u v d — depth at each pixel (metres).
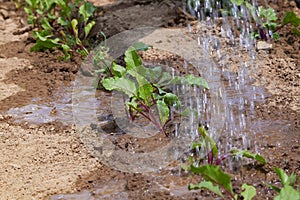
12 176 5.01
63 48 6.85
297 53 6.76
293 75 6.34
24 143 5.52
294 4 7.80
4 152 5.38
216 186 4.27
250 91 6.11
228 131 5.43
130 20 7.92
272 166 4.85
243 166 4.88
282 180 4.32
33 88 6.56
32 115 6.02
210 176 4.20
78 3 7.62
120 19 7.96
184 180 4.78
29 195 4.74
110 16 8.08
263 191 4.56
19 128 5.80
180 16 7.82
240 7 7.72
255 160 4.93
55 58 7.14
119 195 4.68
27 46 7.56
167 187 4.70
